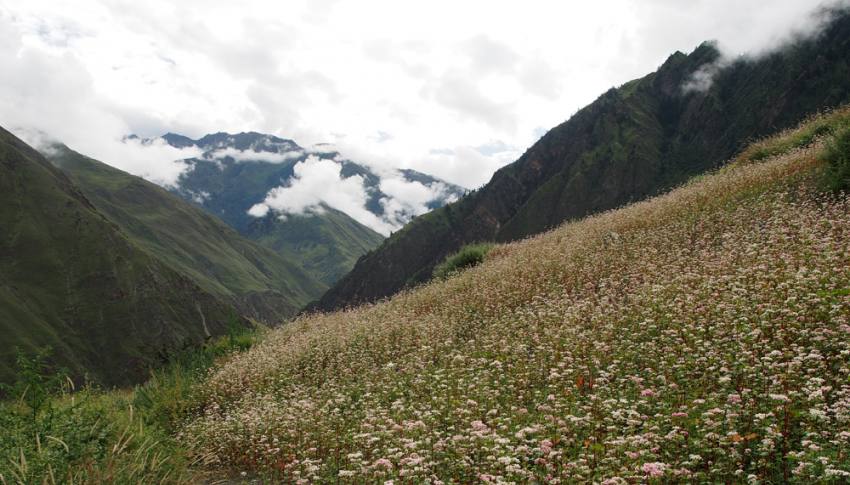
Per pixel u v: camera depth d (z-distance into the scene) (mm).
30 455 7023
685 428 6574
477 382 9664
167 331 183125
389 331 15016
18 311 163500
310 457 8602
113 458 7520
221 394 14461
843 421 5785
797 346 7734
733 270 11656
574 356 9914
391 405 10008
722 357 8062
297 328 20781
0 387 8570
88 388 12297
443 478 6773
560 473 6156
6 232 194750
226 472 9648
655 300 11016
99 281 191000
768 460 5770
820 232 12383
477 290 16703
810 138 23359
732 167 26250
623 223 19359
